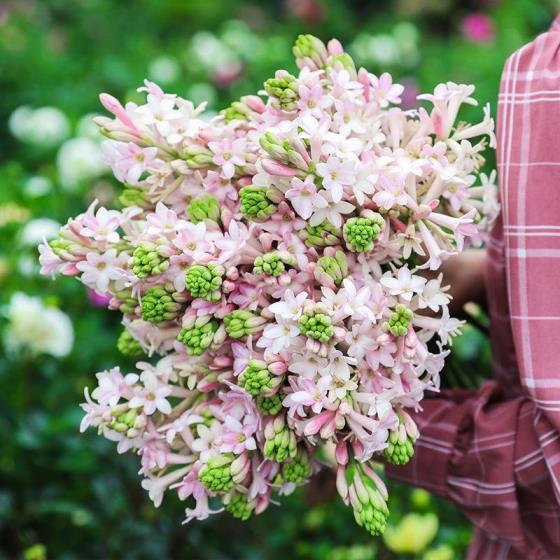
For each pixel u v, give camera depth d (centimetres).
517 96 164
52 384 249
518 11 448
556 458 164
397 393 160
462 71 398
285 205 159
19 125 333
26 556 223
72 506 230
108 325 282
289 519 249
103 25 545
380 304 158
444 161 162
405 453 162
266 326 159
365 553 234
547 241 161
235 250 158
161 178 166
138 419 167
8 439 239
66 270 165
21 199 281
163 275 160
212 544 250
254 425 162
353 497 163
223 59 411
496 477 170
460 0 589
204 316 160
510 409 171
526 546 175
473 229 162
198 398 169
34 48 448
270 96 164
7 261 256
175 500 245
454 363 192
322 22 555
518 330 163
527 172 162
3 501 232
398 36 415
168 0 558
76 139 320
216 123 170
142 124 166
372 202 159
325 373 158
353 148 159
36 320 236
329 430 158
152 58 436
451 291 185
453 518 242
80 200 299
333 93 165
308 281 160
